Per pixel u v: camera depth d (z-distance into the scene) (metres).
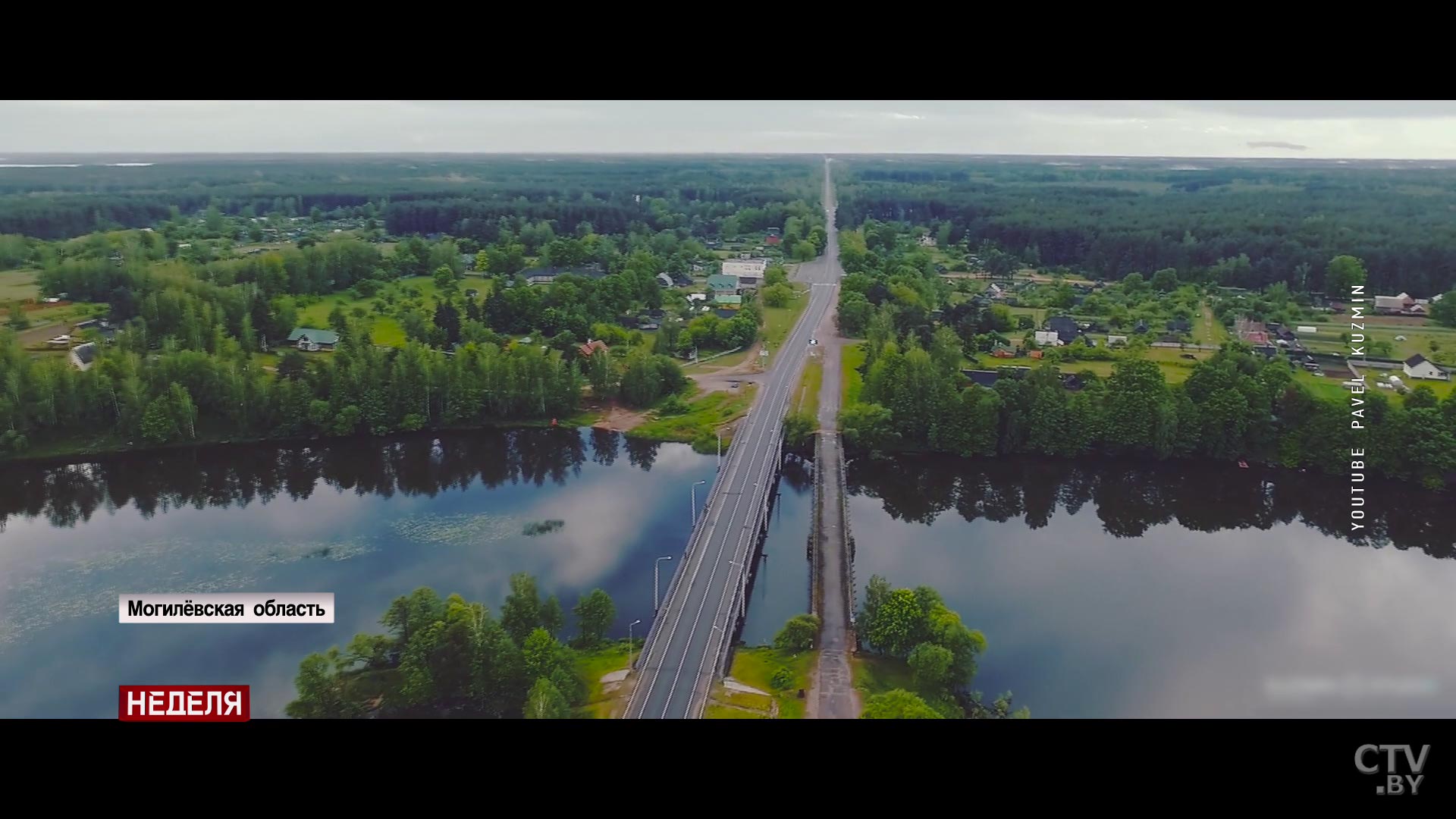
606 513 165.12
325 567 144.12
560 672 102.62
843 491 163.12
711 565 130.00
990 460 191.88
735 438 187.12
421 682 102.94
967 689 110.94
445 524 160.38
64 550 149.75
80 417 189.25
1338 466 179.62
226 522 161.00
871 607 117.62
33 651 120.88
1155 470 187.25
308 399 196.50
